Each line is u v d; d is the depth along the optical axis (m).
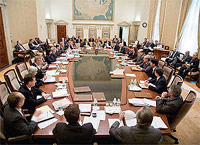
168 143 2.77
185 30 7.20
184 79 6.15
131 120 2.18
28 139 2.01
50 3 11.95
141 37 11.88
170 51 8.30
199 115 3.66
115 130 1.77
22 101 2.00
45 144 2.22
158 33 10.27
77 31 12.55
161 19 9.33
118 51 8.43
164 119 2.25
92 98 2.80
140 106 2.58
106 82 3.66
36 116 2.21
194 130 3.13
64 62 5.35
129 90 3.19
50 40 12.01
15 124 1.87
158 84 3.21
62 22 12.23
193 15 6.74
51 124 2.08
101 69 4.81
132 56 6.66
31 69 3.28
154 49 8.82
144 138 1.56
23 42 9.16
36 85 3.17
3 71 6.43
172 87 2.46
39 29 10.58
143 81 3.68
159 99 2.51
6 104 2.22
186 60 6.34
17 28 8.46
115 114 2.33
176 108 2.37
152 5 10.82
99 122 2.15
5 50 7.19
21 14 8.78
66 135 1.57
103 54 7.37
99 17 12.41
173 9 8.11
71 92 3.04
